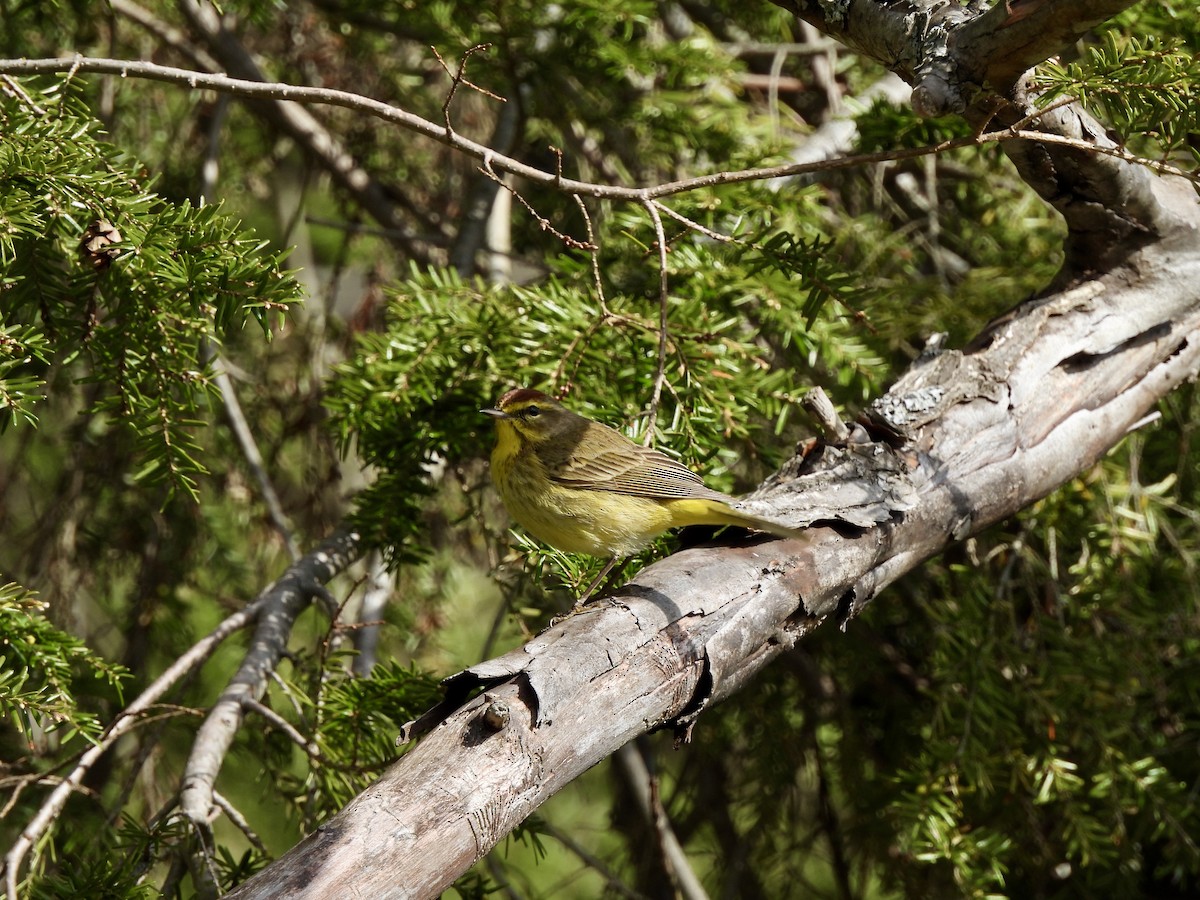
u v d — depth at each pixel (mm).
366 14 13328
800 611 7121
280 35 15344
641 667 6195
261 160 15375
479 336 10438
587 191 7543
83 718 7562
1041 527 11305
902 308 12000
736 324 10477
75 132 7488
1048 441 8508
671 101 12875
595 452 8562
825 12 8086
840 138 13484
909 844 10094
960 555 12375
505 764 5445
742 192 10898
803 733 13359
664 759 15148
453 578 13922
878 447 8039
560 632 6133
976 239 14227
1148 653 10508
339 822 5051
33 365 11227
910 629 13211
